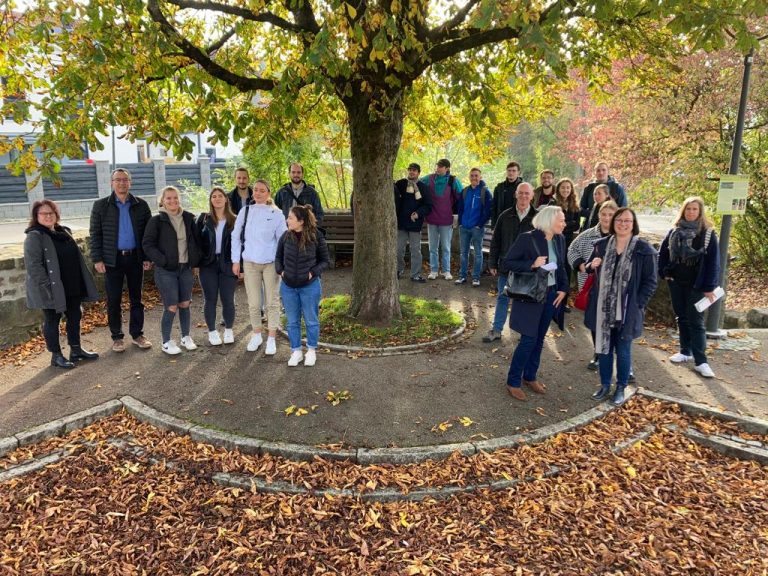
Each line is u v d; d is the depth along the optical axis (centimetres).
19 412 495
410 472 422
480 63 691
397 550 354
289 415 492
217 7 581
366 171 702
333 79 620
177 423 475
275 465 428
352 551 352
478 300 876
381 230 718
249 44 750
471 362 622
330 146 1348
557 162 3228
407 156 1576
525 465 433
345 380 567
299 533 366
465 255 962
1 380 564
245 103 613
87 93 564
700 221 570
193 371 588
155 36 510
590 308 533
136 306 650
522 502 396
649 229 1970
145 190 2320
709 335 700
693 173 1234
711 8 482
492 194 938
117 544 357
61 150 562
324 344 658
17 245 748
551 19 471
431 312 771
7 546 356
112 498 399
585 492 408
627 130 1355
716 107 1161
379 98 637
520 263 506
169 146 591
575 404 523
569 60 759
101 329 729
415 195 950
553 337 716
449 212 972
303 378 571
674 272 596
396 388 550
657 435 485
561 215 499
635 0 544
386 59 577
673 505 399
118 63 522
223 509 386
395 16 580
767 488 419
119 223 624
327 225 1120
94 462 441
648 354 650
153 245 605
